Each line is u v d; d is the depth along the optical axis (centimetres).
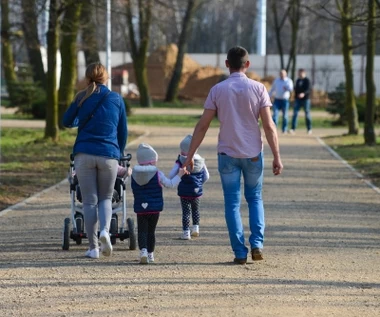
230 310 1838
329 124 9612
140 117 10219
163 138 7088
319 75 16375
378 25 4978
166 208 3400
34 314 1802
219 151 2364
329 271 2253
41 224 3033
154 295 1969
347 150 6069
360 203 3609
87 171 2403
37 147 6059
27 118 10069
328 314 1812
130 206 3475
